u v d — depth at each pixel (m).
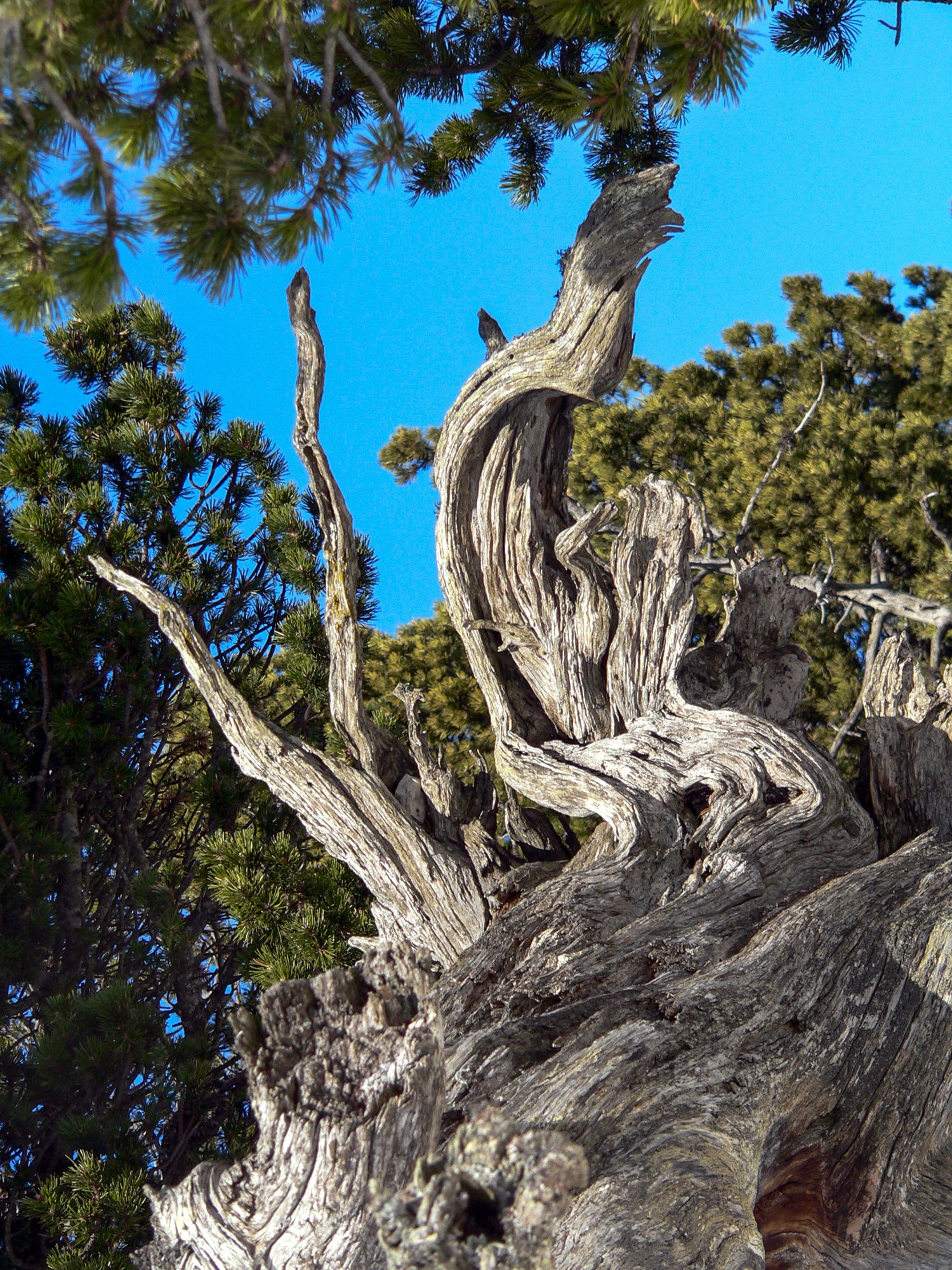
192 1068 8.23
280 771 7.71
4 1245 7.91
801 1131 4.27
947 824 6.77
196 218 3.84
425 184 8.59
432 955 7.28
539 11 6.84
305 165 4.07
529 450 7.94
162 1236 2.90
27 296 3.80
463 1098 4.03
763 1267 3.03
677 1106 3.79
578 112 4.89
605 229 7.14
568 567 7.77
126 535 10.39
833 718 17.16
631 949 5.23
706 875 6.04
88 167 3.63
